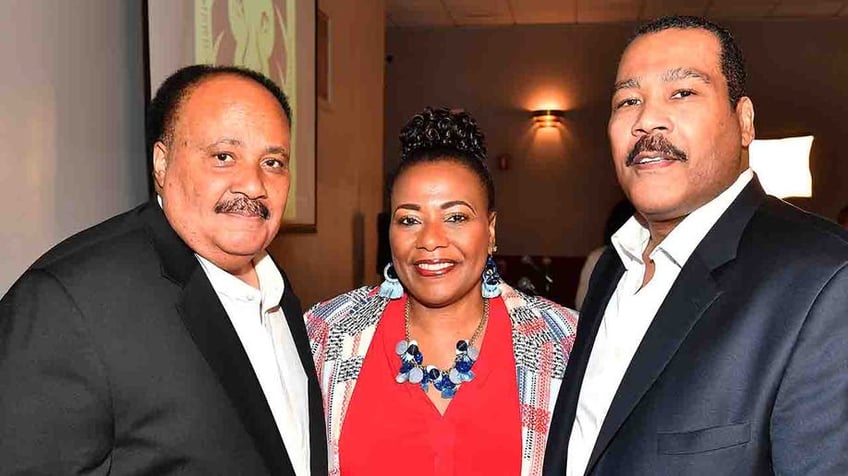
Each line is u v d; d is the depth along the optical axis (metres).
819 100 8.23
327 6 4.75
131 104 2.40
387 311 1.89
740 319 1.27
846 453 1.14
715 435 1.25
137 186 2.44
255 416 1.39
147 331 1.29
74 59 2.13
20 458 1.16
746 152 1.49
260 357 1.54
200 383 1.33
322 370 1.82
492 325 1.84
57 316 1.21
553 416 1.66
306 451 1.62
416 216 1.78
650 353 1.36
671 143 1.39
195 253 1.45
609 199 8.62
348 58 5.22
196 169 1.37
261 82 1.44
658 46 1.42
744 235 1.37
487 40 8.75
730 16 8.17
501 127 8.77
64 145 2.08
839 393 1.16
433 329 1.83
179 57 2.58
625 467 1.34
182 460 1.29
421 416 1.72
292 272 4.25
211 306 1.39
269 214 1.43
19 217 1.91
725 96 1.40
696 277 1.36
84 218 2.17
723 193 1.43
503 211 8.78
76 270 1.28
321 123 4.67
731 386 1.25
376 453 1.71
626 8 7.93
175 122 1.39
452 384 1.73
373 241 5.83
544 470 1.63
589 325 1.67
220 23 2.98
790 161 4.48
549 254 8.70
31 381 1.17
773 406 1.21
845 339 1.17
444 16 8.30
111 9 2.30
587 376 1.58
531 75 8.70
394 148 8.89
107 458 1.25
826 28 8.20
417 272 1.78
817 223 1.32
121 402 1.25
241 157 1.38
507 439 1.70
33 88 1.96
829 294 1.19
